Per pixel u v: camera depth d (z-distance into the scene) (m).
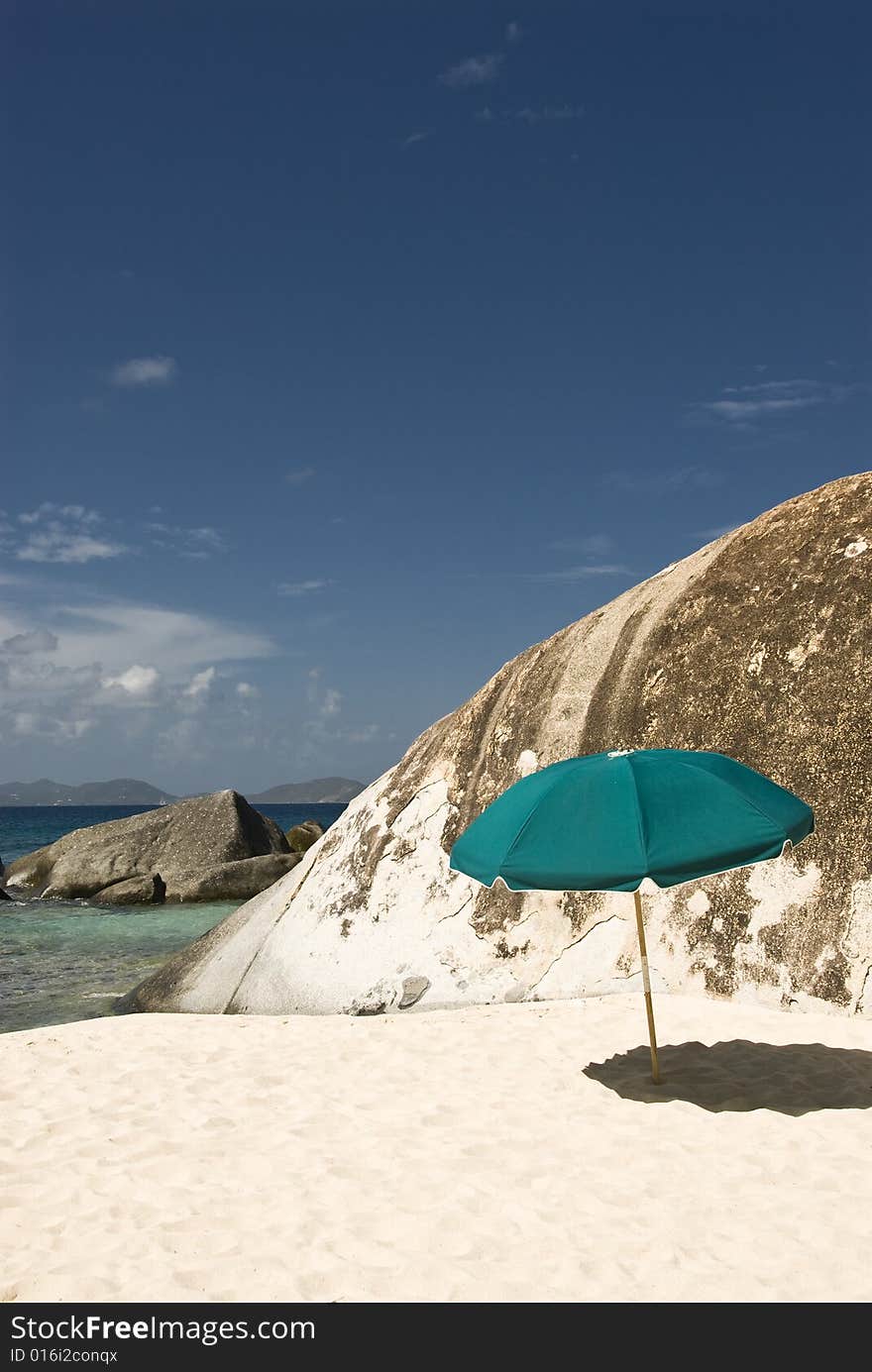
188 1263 3.65
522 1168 4.34
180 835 21.09
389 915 8.50
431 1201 4.05
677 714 7.74
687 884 7.24
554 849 4.69
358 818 9.69
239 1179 4.38
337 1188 4.22
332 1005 8.07
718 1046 5.82
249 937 9.48
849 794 6.75
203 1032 7.10
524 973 7.58
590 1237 3.69
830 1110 4.80
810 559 7.82
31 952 13.59
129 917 17.06
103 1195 4.27
